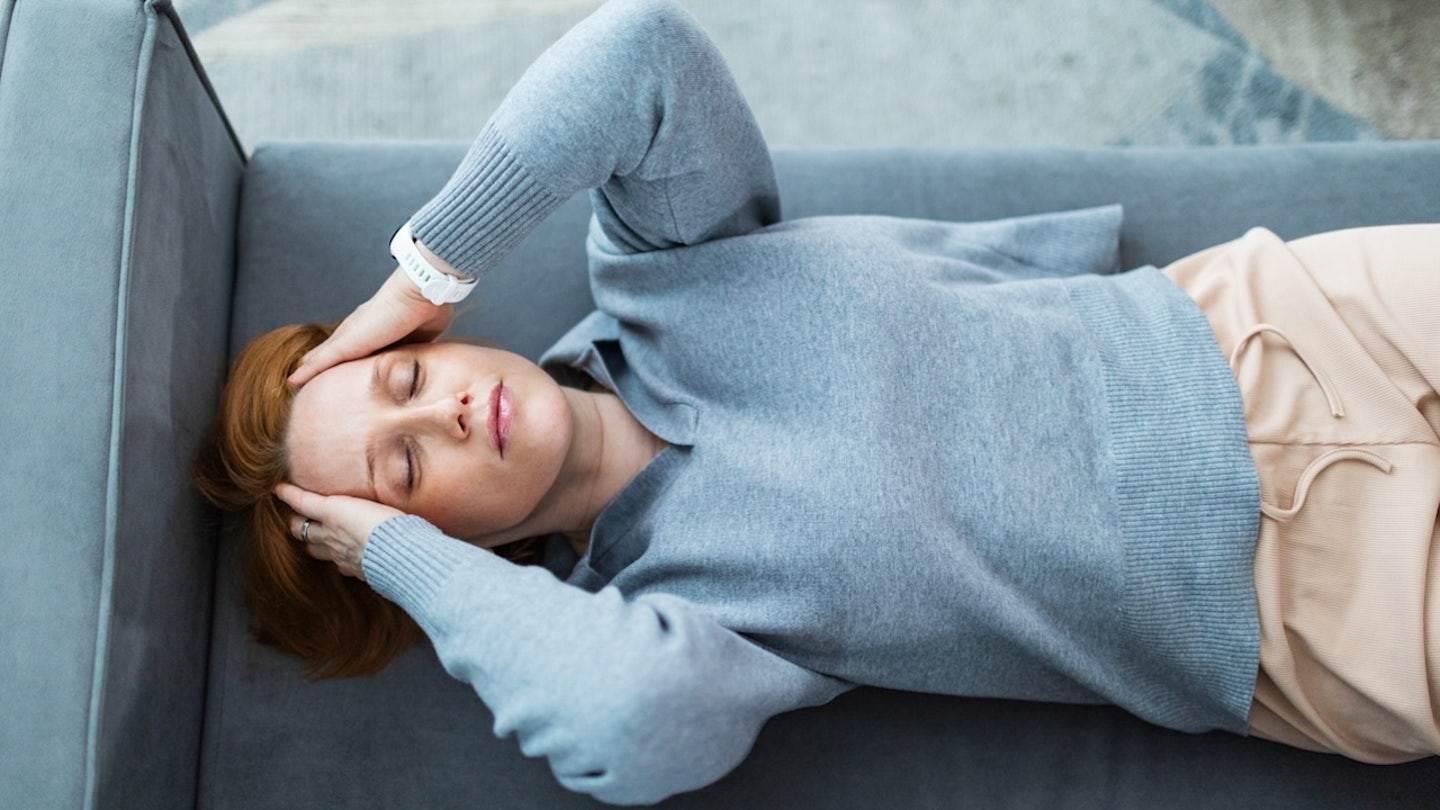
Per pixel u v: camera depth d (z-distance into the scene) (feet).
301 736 3.60
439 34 5.27
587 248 3.67
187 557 3.43
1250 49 5.26
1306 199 4.11
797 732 3.64
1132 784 3.58
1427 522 3.02
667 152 3.04
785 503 3.13
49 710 2.82
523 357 3.78
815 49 5.33
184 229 3.46
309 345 3.54
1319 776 3.54
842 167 4.24
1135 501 3.12
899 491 3.07
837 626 3.14
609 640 2.78
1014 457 3.18
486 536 3.56
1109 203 4.18
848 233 3.39
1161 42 5.32
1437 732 3.02
